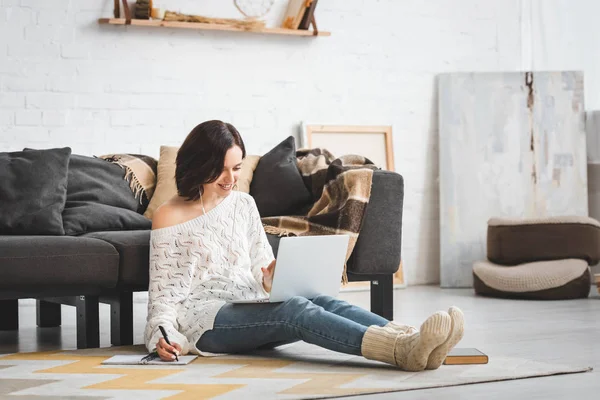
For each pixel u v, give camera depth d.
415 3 6.80
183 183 3.28
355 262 4.22
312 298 3.22
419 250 6.85
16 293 3.45
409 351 2.89
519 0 7.05
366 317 3.07
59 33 5.77
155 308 3.22
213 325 3.20
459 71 6.94
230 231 3.36
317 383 2.73
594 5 6.72
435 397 2.58
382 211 4.28
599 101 6.77
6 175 4.04
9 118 5.66
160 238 3.27
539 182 6.81
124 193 4.48
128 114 5.96
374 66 6.68
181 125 6.11
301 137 6.43
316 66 6.50
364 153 6.62
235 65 6.26
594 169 6.84
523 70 7.06
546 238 6.09
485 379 2.82
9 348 3.88
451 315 2.87
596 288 6.41
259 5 6.29
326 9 6.54
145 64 6.00
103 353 3.36
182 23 5.97
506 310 5.18
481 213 6.77
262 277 3.38
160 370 2.97
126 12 5.81
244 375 2.87
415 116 6.82
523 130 6.82
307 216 4.36
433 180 6.89
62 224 4.04
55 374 2.92
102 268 3.55
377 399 2.55
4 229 3.93
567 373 2.99
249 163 4.82
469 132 6.81
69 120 5.80
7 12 5.64
